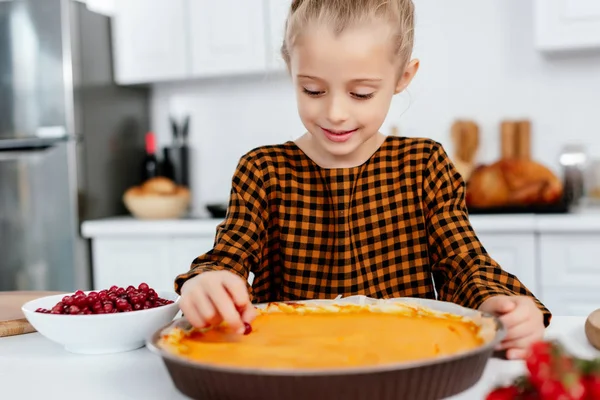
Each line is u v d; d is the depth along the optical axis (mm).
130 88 3055
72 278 2662
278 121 3029
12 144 2705
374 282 1139
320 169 1140
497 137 2730
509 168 2432
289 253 1146
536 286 2268
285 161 1157
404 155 1145
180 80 3135
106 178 2867
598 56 2619
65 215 2664
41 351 878
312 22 901
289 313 837
